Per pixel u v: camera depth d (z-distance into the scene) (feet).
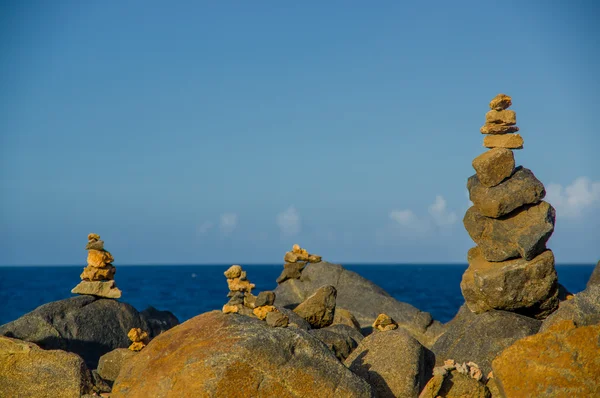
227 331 42.55
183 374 39.81
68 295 243.40
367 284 83.41
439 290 270.26
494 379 44.68
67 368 49.73
